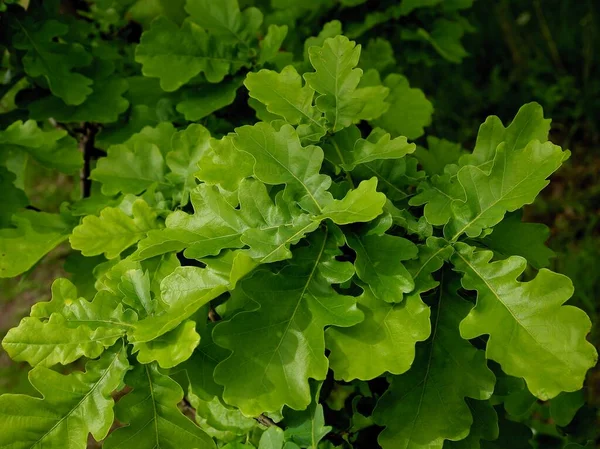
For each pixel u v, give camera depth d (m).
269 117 0.53
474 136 1.58
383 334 0.35
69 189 1.55
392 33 0.82
